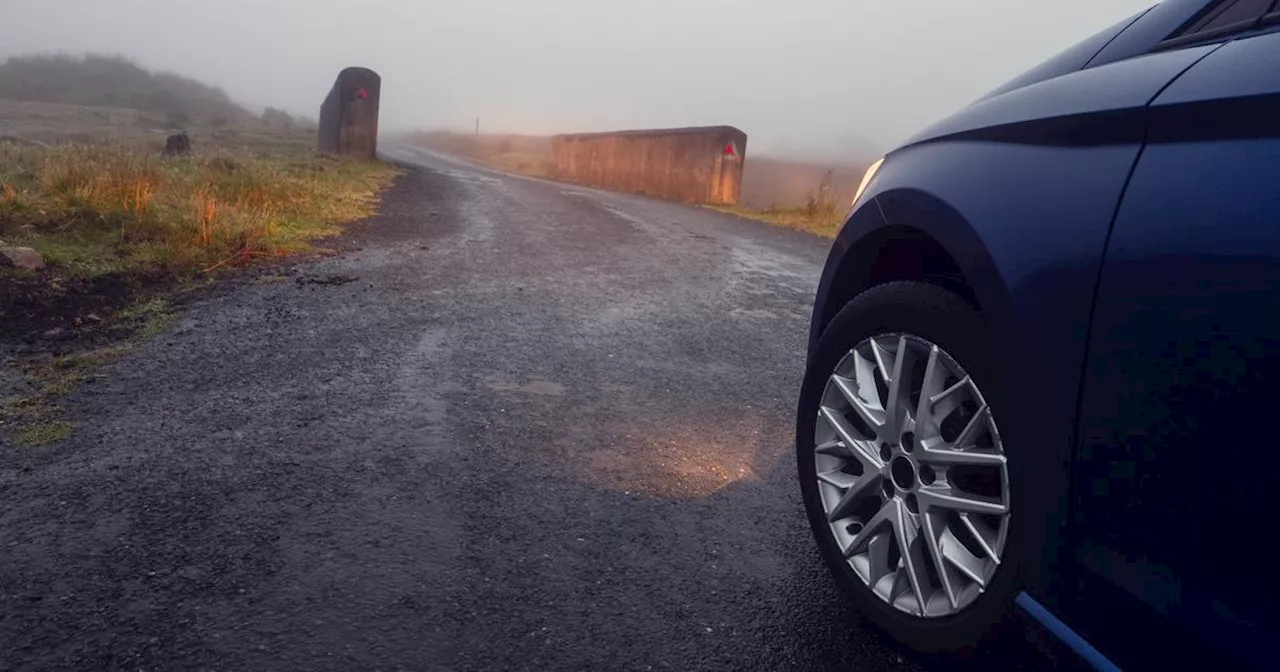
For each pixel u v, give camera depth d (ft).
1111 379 5.19
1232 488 4.48
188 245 21.83
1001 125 6.79
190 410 11.59
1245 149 4.77
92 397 11.88
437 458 10.55
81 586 7.22
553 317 18.78
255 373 13.34
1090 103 5.98
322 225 28.86
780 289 25.16
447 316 17.99
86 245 20.76
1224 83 5.03
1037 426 5.69
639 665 6.69
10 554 7.68
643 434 12.01
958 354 6.43
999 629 6.15
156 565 7.63
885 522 7.00
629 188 86.17
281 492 9.27
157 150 66.03
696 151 71.87
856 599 7.34
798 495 10.27
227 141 90.74
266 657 6.41
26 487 9.05
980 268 6.20
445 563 8.03
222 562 7.75
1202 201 4.86
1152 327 4.97
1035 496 5.72
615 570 8.15
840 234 8.28
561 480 10.16
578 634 7.04
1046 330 5.63
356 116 65.46
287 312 17.24
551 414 12.52
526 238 30.86
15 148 35.76
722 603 7.71
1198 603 4.63
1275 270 4.38
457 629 6.97
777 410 13.61
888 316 7.11
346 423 11.49
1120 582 5.10
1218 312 4.62
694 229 40.98
